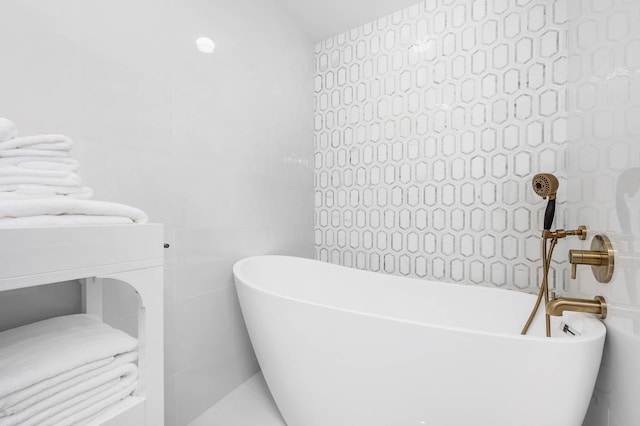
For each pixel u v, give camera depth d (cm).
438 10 165
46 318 80
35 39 78
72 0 85
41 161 59
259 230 163
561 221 136
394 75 180
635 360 67
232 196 144
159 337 64
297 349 103
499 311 130
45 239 46
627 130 72
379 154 186
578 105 117
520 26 145
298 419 111
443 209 165
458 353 82
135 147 102
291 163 189
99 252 53
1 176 53
